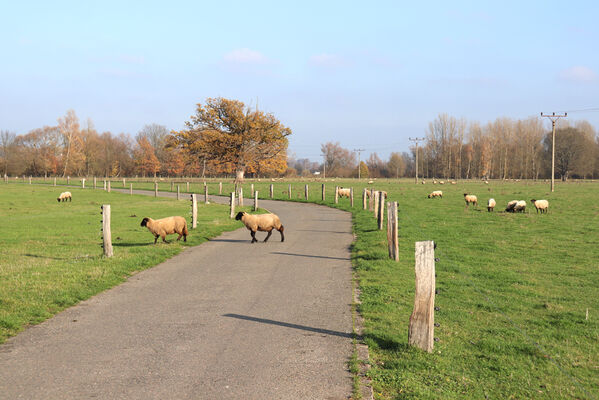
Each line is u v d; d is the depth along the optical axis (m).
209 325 7.33
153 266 12.47
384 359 5.95
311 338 6.70
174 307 8.43
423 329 6.21
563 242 17.22
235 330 7.08
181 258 13.67
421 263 6.24
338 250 15.10
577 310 8.83
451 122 134.62
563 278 11.50
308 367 5.62
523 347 6.69
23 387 5.05
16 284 9.66
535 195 45.72
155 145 144.62
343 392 4.93
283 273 11.45
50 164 114.69
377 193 24.66
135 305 8.59
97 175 128.38
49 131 120.62
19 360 5.85
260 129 59.25
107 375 5.37
